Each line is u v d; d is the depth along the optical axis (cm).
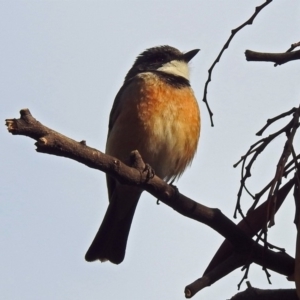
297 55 665
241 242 681
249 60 675
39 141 555
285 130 628
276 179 564
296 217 609
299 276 559
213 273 662
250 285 664
